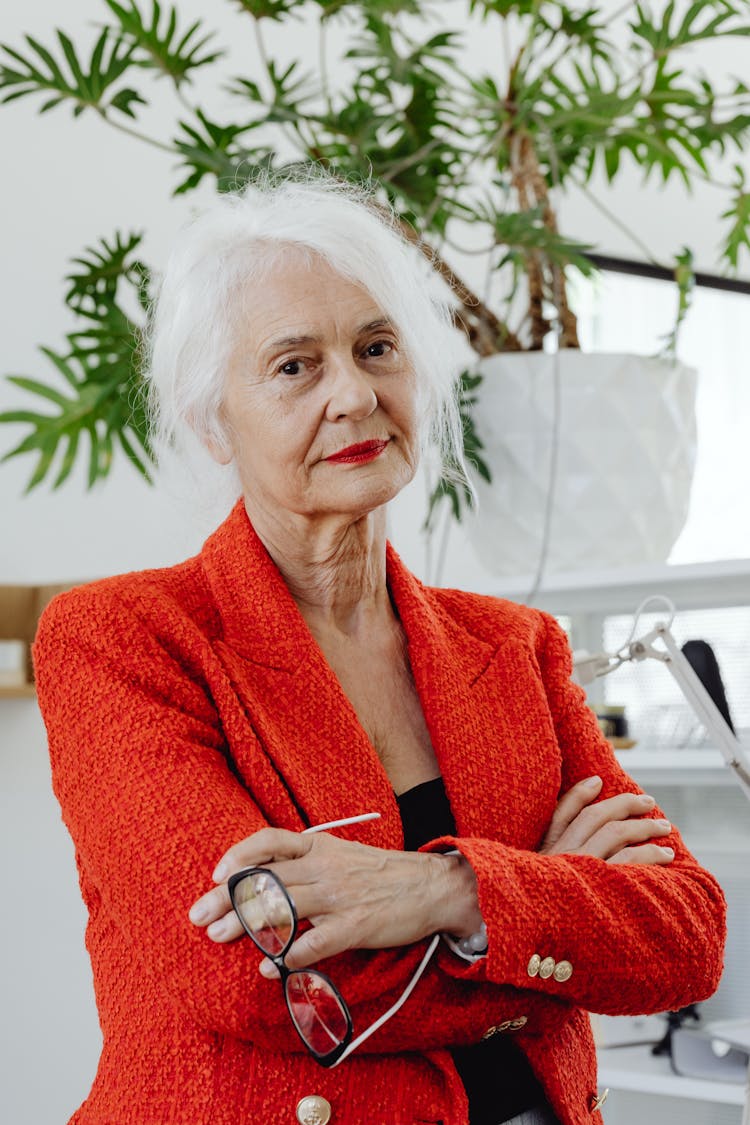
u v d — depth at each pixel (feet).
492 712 4.30
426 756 4.25
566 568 8.07
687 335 13.06
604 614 8.54
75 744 3.85
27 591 8.98
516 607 4.77
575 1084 4.03
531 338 8.62
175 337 4.20
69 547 9.63
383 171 8.45
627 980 3.74
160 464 4.75
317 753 3.96
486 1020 3.69
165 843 3.57
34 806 9.26
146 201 10.27
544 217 8.53
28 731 9.29
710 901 4.05
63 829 9.37
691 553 12.97
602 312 12.46
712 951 3.95
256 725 3.95
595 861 3.87
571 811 4.27
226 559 4.25
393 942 3.52
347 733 4.00
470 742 4.17
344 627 4.34
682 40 8.80
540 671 4.61
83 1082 9.27
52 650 4.01
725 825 7.64
